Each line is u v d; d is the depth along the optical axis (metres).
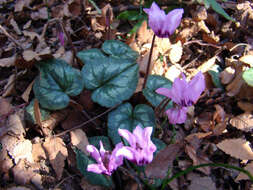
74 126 0.24
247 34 0.34
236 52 0.32
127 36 0.34
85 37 0.34
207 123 0.26
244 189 0.22
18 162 0.20
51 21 0.33
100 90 0.25
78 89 0.24
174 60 0.31
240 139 0.23
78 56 0.28
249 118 0.25
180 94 0.18
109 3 0.38
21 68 0.28
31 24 0.36
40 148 0.22
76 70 0.25
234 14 0.36
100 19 0.35
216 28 0.35
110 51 0.29
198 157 0.23
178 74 0.30
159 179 0.20
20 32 0.35
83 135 0.22
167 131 0.25
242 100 0.27
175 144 0.19
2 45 0.33
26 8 0.37
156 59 0.30
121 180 0.21
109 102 0.24
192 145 0.23
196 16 0.34
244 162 0.23
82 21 0.35
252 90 0.26
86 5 0.36
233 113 0.27
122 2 0.38
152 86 0.26
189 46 0.33
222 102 0.28
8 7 0.38
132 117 0.24
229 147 0.23
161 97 0.25
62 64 0.25
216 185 0.22
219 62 0.32
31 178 0.20
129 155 0.15
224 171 0.23
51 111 0.24
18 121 0.23
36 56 0.25
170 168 0.21
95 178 0.20
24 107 0.25
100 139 0.23
